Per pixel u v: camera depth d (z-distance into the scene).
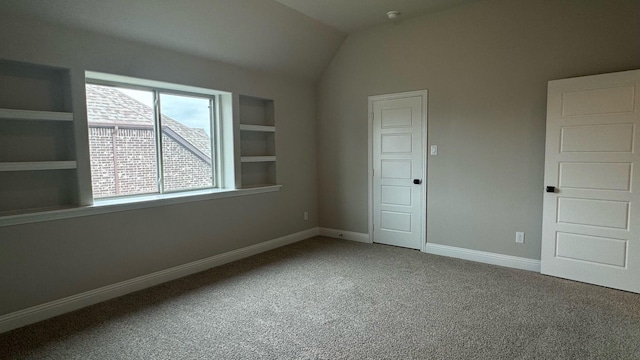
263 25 3.88
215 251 4.03
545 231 3.46
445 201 4.20
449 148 4.12
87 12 2.81
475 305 2.86
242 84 4.26
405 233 4.60
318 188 5.44
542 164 3.55
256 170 4.74
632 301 2.88
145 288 3.36
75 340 2.42
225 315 2.75
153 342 2.38
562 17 3.36
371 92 4.71
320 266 3.91
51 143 2.93
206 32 3.55
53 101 2.92
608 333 2.39
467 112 3.97
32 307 2.70
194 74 3.73
